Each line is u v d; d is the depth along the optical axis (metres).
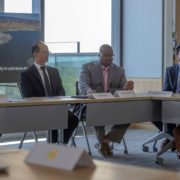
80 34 7.01
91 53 7.09
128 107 4.43
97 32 7.19
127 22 7.43
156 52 7.14
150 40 7.20
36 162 1.19
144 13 7.25
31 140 6.15
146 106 4.59
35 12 6.46
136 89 7.38
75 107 4.57
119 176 1.03
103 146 4.84
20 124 3.64
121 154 5.05
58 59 6.81
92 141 6.04
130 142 5.92
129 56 7.43
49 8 6.68
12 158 1.27
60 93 4.77
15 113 3.61
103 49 5.02
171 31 7.08
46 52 4.69
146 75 7.26
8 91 6.02
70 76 6.91
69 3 6.88
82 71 4.98
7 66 5.95
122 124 4.75
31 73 4.64
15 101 3.71
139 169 1.11
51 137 4.23
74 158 1.12
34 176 1.05
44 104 3.78
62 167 1.12
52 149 1.19
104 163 1.18
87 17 7.08
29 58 6.09
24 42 6.06
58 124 3.89
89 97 4.29
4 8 6.23
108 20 7.34
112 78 5.04
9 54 5.96
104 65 5.04
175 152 5.17
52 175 1.06
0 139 6.14
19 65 6.02
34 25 6.16
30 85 4.58
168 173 1.05
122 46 7.49
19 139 6.20
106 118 4.27
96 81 4.97
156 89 7.14
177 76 5.09
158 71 7.12
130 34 7.40
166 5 7.02
